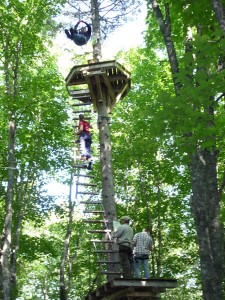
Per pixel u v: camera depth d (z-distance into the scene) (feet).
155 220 75.87
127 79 40.40
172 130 27.81
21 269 104.63
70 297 93.35
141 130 69.92
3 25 58.54
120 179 77.82
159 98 27.17
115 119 77.20
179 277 82.28
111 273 32.48
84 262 82.02
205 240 29.58
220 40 25.66
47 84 62.23
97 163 79.41
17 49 59.93
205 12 33.09
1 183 70.08
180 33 37.78
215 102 27.68
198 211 30.25
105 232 35.04
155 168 70.03
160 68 73.82
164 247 75.97
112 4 42.91
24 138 63.67
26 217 74.33
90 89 39.65
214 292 28.40
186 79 26.63
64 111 68.64
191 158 31.48
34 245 73.05
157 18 35.60
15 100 56.80
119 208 75.56
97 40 40.50
